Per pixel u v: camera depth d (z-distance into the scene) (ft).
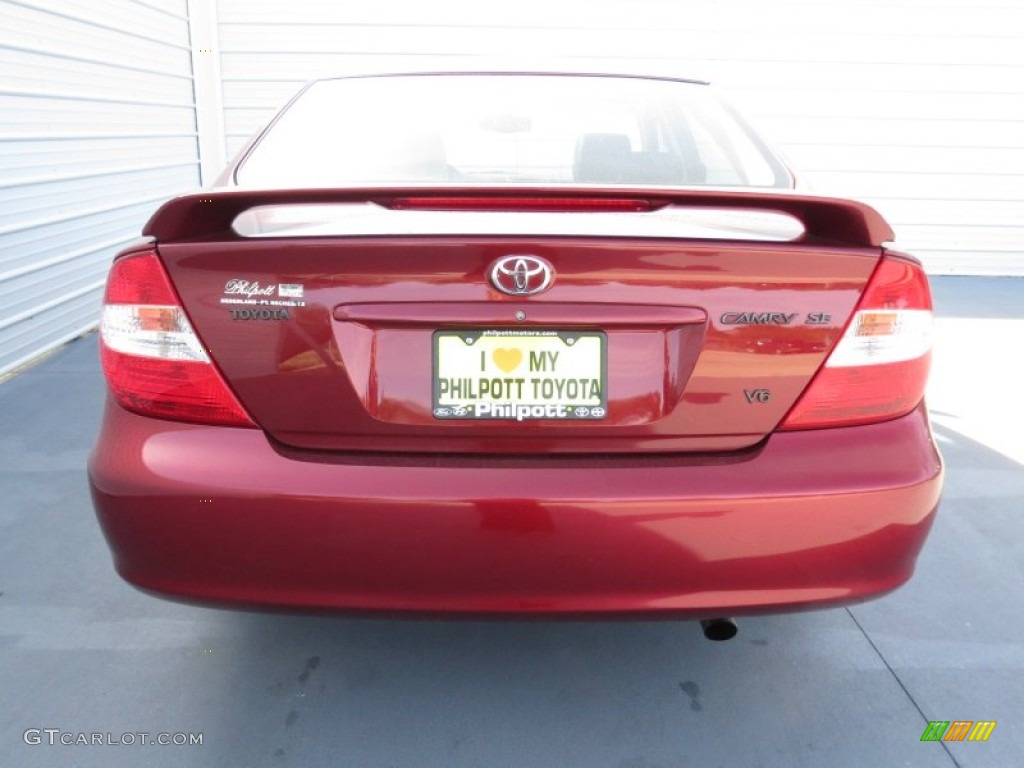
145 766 5.13
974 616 6.91
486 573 4.42
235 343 4.46
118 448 4.63
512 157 6.77
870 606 7.02
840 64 23.73
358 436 4.49
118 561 4.78
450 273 4.35
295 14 23.21
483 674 6.02
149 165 19.52
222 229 4.60
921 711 5.73
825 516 4.48
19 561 7.54
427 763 5.16
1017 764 5.25
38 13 14.16
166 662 6.15
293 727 5.48
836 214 4.50
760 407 4.53
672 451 4.54
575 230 4.46
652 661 6.20
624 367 4.48
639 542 4.39
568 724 5.52
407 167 6.49
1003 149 24.40
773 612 4.64
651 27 23.35
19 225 13.67
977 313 19.47
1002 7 23.40
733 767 5.17
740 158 6.82
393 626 6.59
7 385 12.80
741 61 23.66
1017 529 8.51
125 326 4.63
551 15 23.26
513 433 4.49
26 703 5.70
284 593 4.51
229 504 4.41
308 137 6.72
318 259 4.36
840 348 4.55
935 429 11.48
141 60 18.89
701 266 4.40
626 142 6.93
